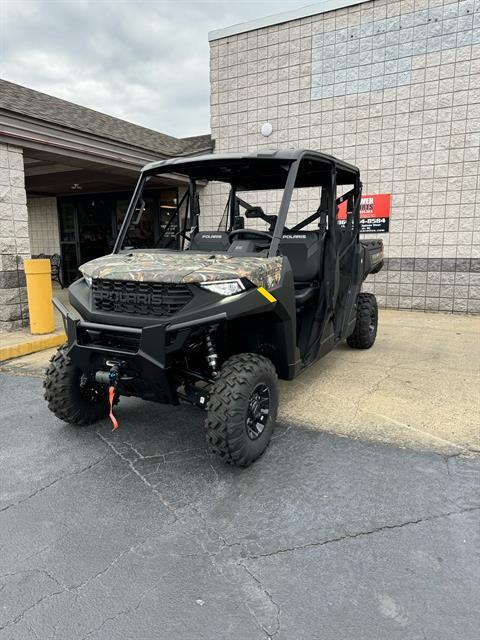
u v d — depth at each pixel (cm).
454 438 331
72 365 333
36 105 748
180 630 174
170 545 222
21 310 644
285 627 175
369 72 814
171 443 329
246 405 275
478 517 239
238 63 922
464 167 771
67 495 265
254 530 232
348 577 199
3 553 217
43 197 1304
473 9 728
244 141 942
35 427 357
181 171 397
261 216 442
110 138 731
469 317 791
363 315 558
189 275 268
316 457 305
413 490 265
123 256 332
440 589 191
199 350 307
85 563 211
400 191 823
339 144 858
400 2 773
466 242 791
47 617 181
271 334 322
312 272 391
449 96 764
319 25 839
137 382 290
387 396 417
